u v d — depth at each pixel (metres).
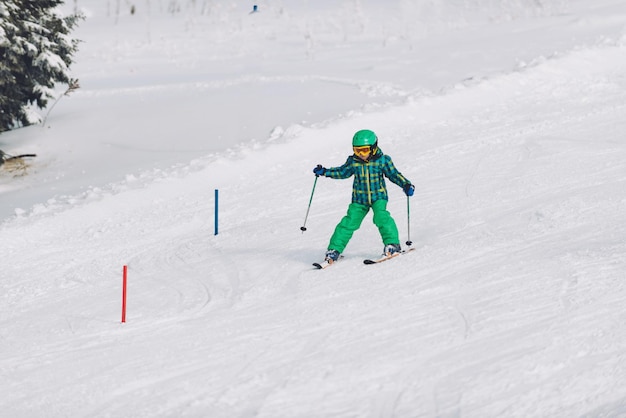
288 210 20.94
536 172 21.38
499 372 9.80
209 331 12.48
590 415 8.56
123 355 11.80
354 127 28.67
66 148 34.03
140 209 22.23
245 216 20.75
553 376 9.54
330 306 12.98
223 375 10.67
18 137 35.62
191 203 22.41
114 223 21.14
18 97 34.50
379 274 14.40
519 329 11.07
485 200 19.34
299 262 16.05
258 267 16.03
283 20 75.31
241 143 29.77
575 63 35.25
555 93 31.80
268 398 9.83
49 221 21.08
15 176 31.52
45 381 11.09
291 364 10.78
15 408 10.29
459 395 9.35
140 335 12.66
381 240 17.11
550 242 15.23
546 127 26.61
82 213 21.72
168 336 12.48
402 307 12.55
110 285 16.14
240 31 71.31
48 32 33.59
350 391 9.80
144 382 10.72
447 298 12.74
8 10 32.06
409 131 28.31
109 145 33.72
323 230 18.69
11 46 31.88
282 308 13.21
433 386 9.70
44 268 17.91
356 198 15.48
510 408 8.91
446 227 17.36
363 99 36.19
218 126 34.22
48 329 13.48
